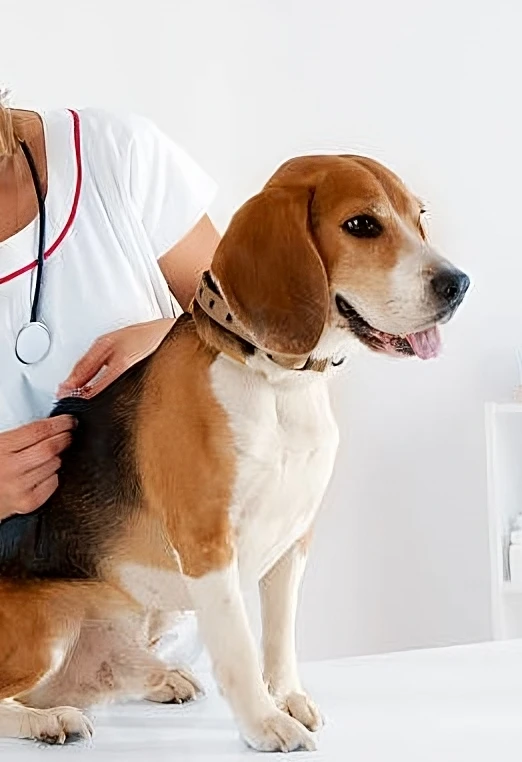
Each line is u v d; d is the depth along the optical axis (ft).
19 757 3.20
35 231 4.50
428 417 9.05
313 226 3.37
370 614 9.03
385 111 8.92
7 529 3.74
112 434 3.69
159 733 3.46
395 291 3.34
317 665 4.36
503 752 3.06
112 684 3.84
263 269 3.32
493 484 8.13
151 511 3.54
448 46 8.96
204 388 3.40
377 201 3.38
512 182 9.05
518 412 8.46
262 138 8.68
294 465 3.43
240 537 3.40
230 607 3.29
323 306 3.30
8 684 3.65
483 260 9.05
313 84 8.80
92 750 3.26
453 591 9.04
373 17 8.88
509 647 4.67
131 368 3.85
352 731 3.35
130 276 4.64
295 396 3.44
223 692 3.24
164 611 3.76
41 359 4.44
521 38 9.00
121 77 8.16
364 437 9.02
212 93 8.54
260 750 3.15
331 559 8.99
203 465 3.34
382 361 8.99
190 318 3.61
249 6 8.63
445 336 9.03
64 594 3.70
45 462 3.76
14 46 7.76
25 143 4.55
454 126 8.99
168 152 4.89
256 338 3.32
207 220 5.04
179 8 8.38
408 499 9.07
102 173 4.66
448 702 3.70
